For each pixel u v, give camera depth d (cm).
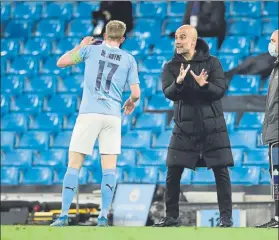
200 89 2939
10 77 5794
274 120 2836
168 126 5344
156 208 4594
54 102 5625
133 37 5866
